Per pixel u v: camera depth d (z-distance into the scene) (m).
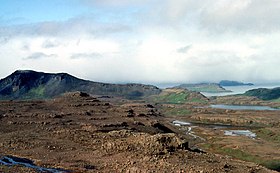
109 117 155.25
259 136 196.38
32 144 75.56
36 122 120.12
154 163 53.91
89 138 83.69
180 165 53.22
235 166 58.06
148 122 159.00
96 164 57.78
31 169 52.84
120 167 53.88
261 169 59.28
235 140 167.38
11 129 107.94
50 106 173.00
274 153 136.12
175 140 67.69
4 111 140.88
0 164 55.38
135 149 64.81
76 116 147.25
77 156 64.56
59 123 122.44
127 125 135.38
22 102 175.00
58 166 56.12
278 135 188.00
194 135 190.38
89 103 191.38
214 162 58.88
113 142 70.62
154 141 65.44
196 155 62.88
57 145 75.19
